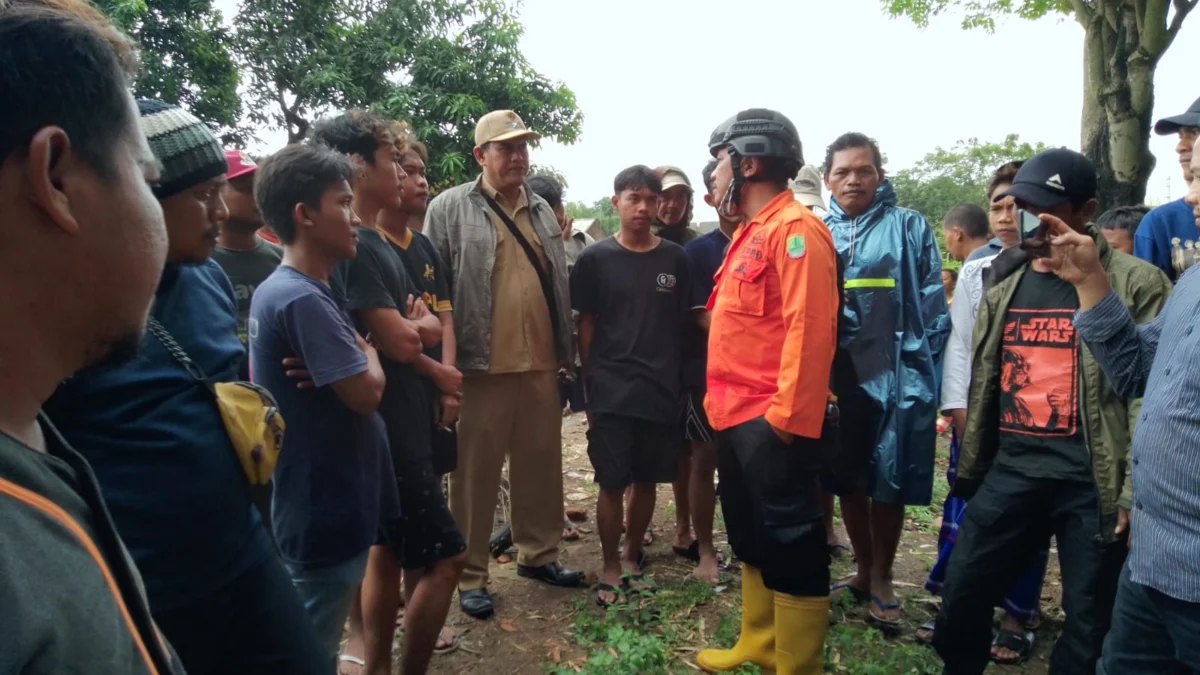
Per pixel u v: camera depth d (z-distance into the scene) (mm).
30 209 696
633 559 3791
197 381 1507
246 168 2900
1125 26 7230
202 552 1460
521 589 3664
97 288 756
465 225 3459
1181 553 1704
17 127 676
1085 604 2307
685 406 3750
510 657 3051
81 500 749
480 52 12867
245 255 3020
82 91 713
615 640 2924
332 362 1979
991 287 2617
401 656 2494
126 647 701
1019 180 2311
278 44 13125
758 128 2654
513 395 3512
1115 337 2057
